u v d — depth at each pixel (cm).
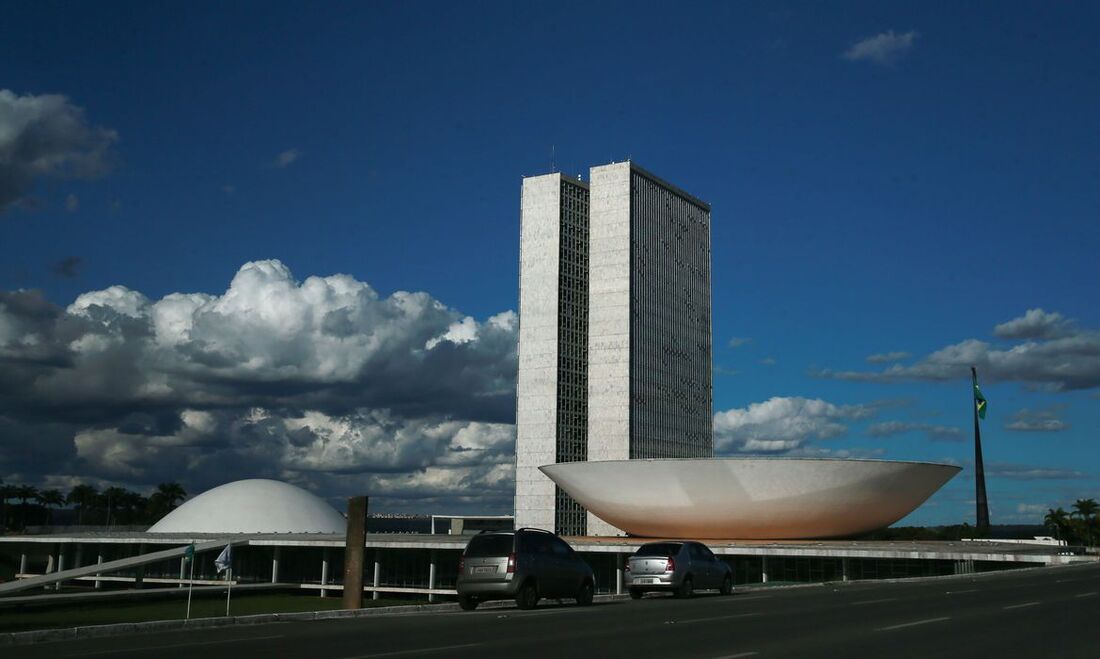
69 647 1658
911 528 12075
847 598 2756
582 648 1552
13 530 13425
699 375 12912
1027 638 1675
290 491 9275
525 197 12025
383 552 6612
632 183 11931
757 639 1677
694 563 2983
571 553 2656
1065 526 12938
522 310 11750
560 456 11275
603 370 11644
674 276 12619
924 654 1466
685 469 6206
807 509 6141
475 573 2489
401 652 1508
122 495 16938
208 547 6562
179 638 1816
